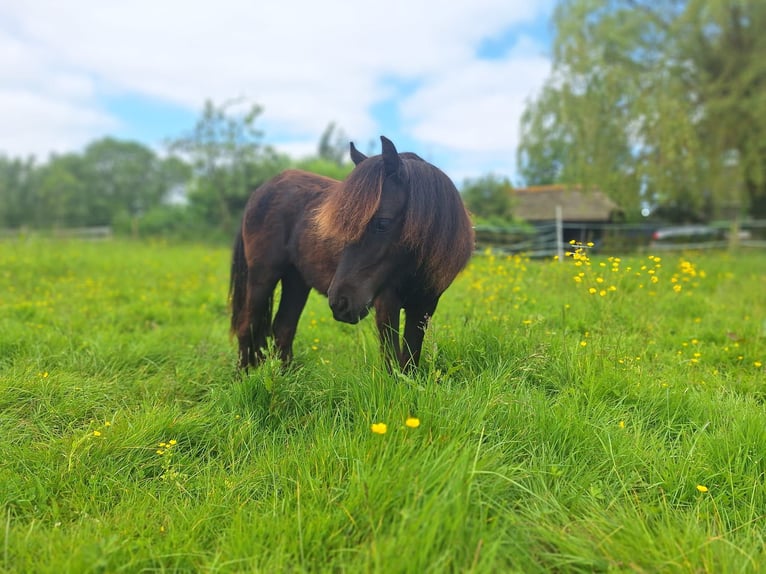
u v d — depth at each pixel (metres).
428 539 1.48
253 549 1.65
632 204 12.25
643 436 2.41
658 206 15.68
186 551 1.69
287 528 1.71
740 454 2.26
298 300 3.61
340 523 1.73
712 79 14.23
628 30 13.48
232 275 3.85
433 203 2.52
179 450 2.43
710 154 13.95
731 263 9.12
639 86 12.44
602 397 2.75
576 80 12.71
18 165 41.47
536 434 2.29
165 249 13.80
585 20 13.54
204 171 22.59
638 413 2.63
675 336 4.20
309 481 1.95
